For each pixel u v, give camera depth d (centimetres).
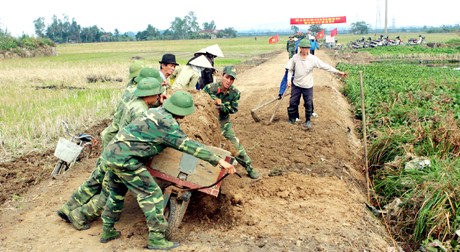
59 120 1235
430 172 759
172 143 542
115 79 2450
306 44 1080
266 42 9006
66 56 5203
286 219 655
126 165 537
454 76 2192
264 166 894
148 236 587
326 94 1628
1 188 802
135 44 9638
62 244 585
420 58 4288
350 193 771
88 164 923
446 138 898
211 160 545
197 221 645
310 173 847
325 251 570
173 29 15850
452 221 670
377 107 1375
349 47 5791
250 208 685
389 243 650
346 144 1056
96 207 603
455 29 14650
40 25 16288
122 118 643
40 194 764
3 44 5000
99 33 14662
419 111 1200
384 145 943
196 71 928
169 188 587
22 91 1900
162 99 700
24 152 1024
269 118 1250
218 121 802
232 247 574
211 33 16175
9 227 638
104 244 583
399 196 781
